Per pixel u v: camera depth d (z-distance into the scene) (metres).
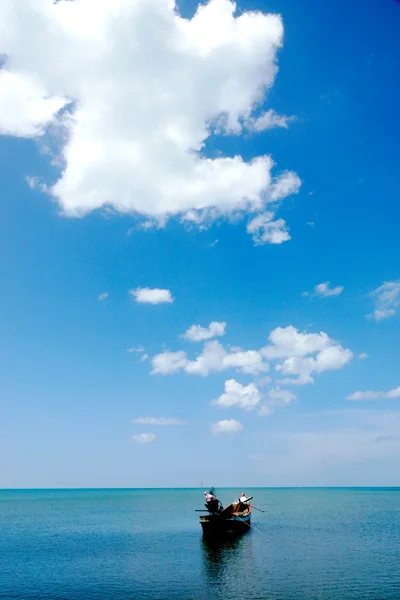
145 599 28.88
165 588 31.42
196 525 76.25
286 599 28.09
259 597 28.67
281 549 46.62
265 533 59.88
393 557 41.75
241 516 56.62
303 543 50.81
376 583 31.81
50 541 57.28
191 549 47.78
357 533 60.25
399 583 31.78
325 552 44.69
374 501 173.25
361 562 39.34
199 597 29.05
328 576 34.09
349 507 128.50
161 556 43.78
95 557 44.22
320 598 28.20
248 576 34.41
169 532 65.38
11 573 37.38
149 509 127.75
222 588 31.06
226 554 44.06
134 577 35.00
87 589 31.69
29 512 117.44
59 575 36.34
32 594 30.64
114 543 54.22
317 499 199.62
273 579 33.28
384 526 70.06
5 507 143.62
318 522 77.25
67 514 108.56
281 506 134.88
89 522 84.88
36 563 41.66
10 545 53.94
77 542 55.81
